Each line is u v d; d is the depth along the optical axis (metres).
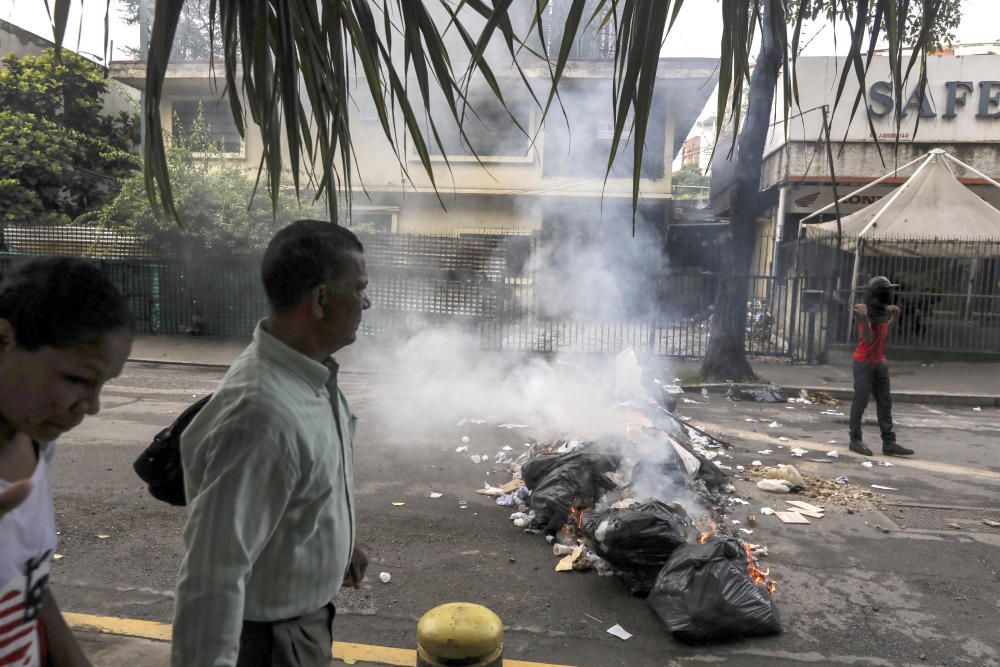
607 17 1.41
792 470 6.02
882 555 4.55
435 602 3.79
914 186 13.45
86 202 17.89
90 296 1.07
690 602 3.45
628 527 3.87
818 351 12.67
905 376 11.66
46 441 1.15
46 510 1.22
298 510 1.57
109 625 3.41
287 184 13.49
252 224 13.58
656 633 3.51
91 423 7.60
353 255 1.68
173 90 17.19
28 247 14.87
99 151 17.64
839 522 5.14
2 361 1.06
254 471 1.44
